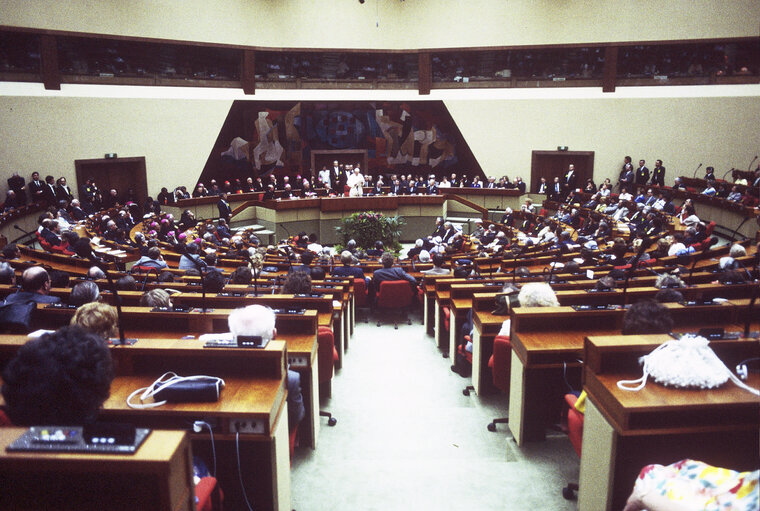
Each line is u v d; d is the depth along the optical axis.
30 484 1.72
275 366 2.90
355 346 7.34
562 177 20.97
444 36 20.55
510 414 4.27
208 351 2.86
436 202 19.33
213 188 19.06
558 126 20.50
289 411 3.26
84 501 1.72
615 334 4.06
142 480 1.70
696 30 18.88
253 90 19.88
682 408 2.46
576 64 20.27
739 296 5.20
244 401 2.68
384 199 18.95
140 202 18.20
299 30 19.94
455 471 3.77
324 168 21.77
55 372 1.83
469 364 6.12
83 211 16.12
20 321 3.72
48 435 1.73
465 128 21.20
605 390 2.67
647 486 1.89
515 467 3.80
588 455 2.91
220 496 2.51
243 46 19.39
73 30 16.06
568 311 4.06
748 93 18.80
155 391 2.66
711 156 19.39
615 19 19.41
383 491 3.55
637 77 19.73
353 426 4.69
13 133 15.32
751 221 13.98
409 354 6.96
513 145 21.00
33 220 14.73
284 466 2.99
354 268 8.76
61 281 6.08
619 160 20.17
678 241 10.52
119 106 17.38
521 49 20.36
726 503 1.68
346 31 20.30
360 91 20.81
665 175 19.84
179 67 18.72
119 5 16.81
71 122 16.44
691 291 5.16
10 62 15.34
